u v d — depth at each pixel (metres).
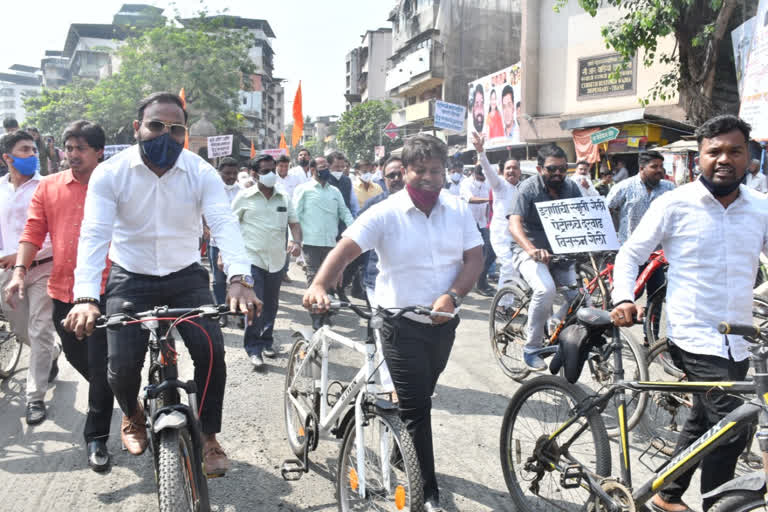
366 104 50.16
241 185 8.71
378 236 3.06
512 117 21.70
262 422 4.46
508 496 3.48
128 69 37.22
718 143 2.74
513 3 23.92
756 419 2.29
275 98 94.62
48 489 3.52
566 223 4.82
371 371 2.85
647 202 6.28
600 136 14.17
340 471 2.99
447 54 24.48
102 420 3.77
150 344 2.82
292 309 8.20
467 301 8.88
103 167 3.12
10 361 5.52
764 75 7.98
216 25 39.84
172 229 3.25
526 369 5.29
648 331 5.41
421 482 2.54
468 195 9.36
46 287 4.53
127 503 3.37
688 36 10.88
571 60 19.05
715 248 2.83
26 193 4.77
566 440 2.95
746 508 2.17
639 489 2.63
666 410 3.90
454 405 4.82
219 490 3.51
